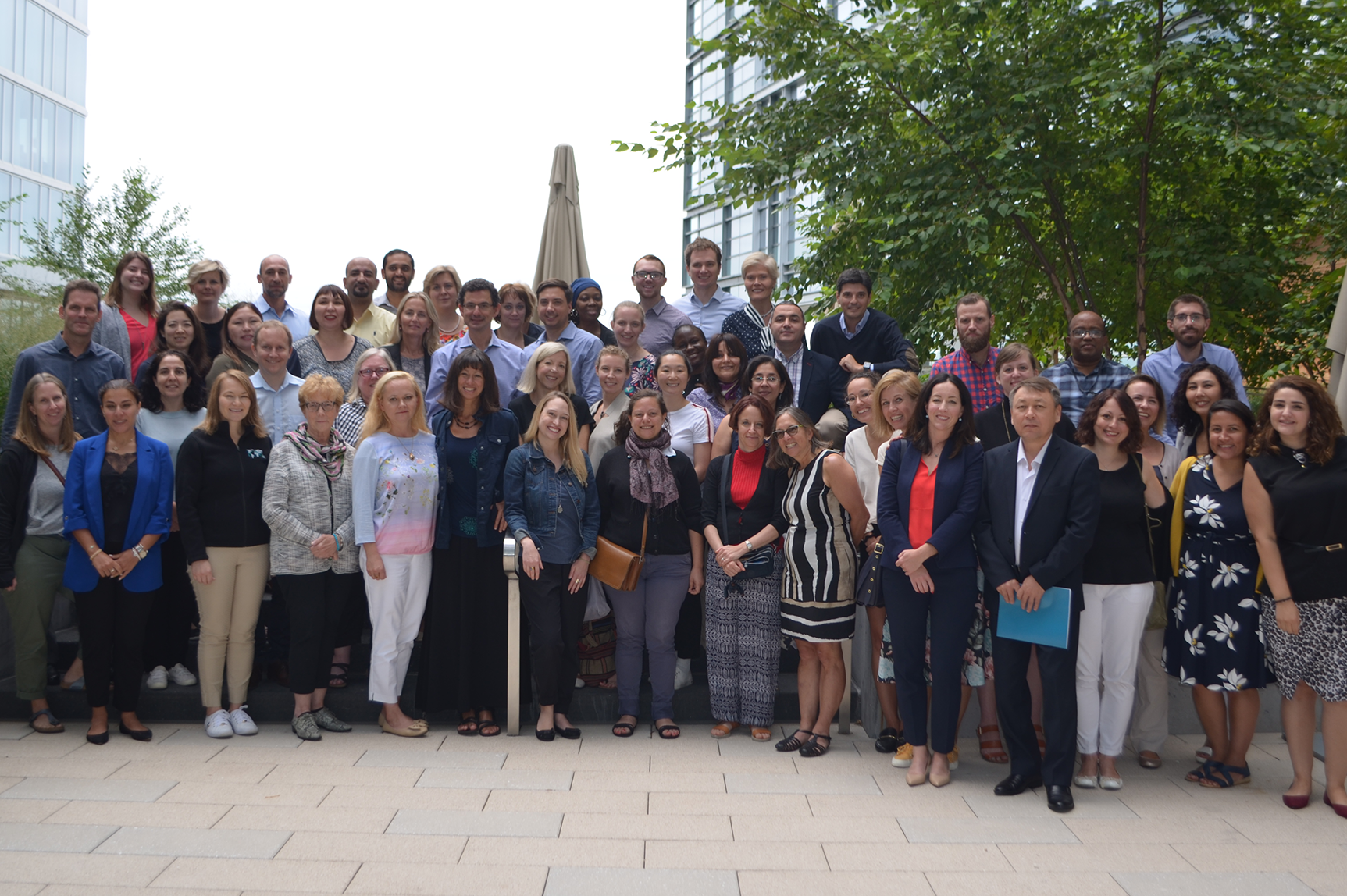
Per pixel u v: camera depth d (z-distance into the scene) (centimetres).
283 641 557
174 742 493
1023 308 991
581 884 331
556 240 781
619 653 530
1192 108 776
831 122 919
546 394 546
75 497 488
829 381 621
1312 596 418
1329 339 500
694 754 490
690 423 562
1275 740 532
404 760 469
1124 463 451
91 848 354
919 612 452
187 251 1962
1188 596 452
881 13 940
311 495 504
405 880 332
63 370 548
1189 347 572
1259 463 432
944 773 447
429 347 624
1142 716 484
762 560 507
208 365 613
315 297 610
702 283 736
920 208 874
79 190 1953
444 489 518
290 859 348
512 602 507
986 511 442
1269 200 833
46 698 521
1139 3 820
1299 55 789
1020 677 437
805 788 439
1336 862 362
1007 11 859
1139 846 375
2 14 3048
